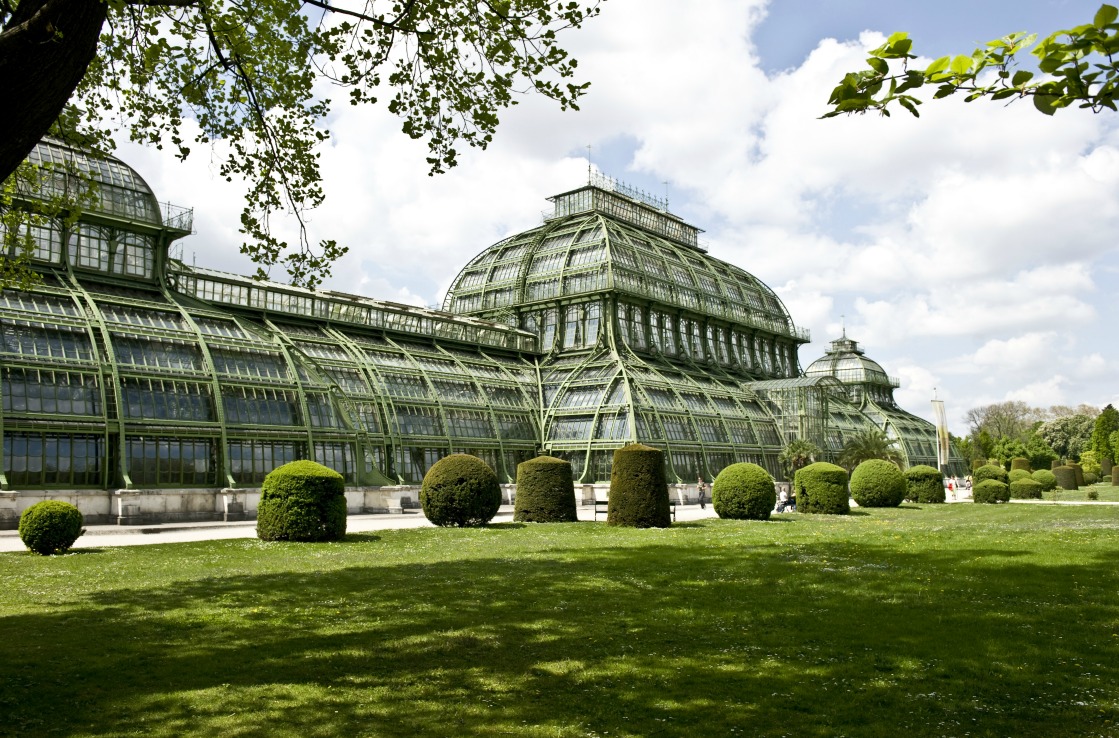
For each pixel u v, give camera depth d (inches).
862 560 978.7
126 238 1952.5
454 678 478.0
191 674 485.7
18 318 1642.5
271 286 2272.4
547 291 3142.2
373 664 509.0
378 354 2465.6
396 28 610.9
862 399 4557.1
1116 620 613.9
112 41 673.0
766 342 3868.1
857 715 413.4
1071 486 3528.5
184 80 715.4
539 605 698.8
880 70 314.2
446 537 1330.0
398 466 2279.8
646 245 3358.8
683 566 949.2
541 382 2915.8
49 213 799.7
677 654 529.3
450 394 2549.2
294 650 542.3
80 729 393.7
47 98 400.2
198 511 1712.6
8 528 1461.6
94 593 769.6
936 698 438.3
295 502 1255.5
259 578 861.8
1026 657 514.9
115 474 1665.8
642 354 3068.4
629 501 1567.4
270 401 1969.7
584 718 409.4
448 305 3459.6
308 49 661.9
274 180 740.0
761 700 436.8
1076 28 275.4
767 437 3174.2
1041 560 925.8
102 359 1713.8
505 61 635.5
